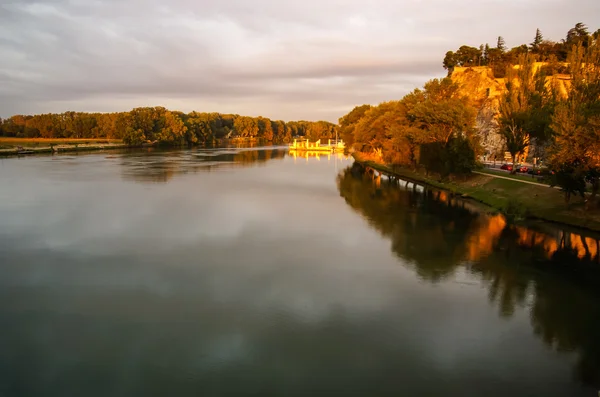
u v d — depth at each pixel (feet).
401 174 279.08
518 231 133.18
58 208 163.84
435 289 88.94
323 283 91.71
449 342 68.39
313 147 610.65
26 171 283.18
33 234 126.82
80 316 75.77
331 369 60.75
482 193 189.88
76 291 86.33
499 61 465.88
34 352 64.28
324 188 227.81
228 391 55.62
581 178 130.31
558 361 63.26
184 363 61.82
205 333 70.23
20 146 456.04
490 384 57.77
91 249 113.19
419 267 101.76
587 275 96.27
